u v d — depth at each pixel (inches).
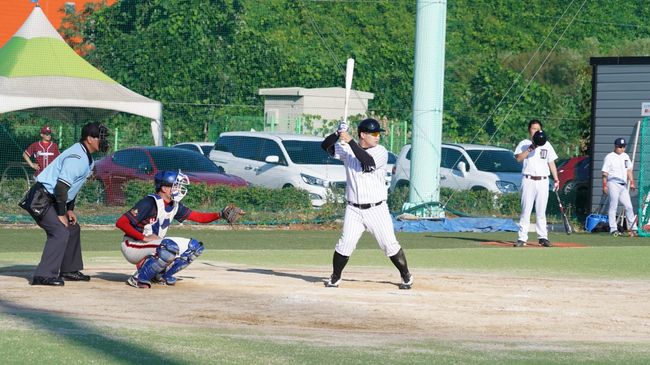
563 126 5196.9
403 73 5324.8
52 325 1002.1
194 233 2630.4
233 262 1807.3
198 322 1056.2
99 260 1771.7
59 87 3120.1
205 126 4687.5
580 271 1737.2
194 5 4923.7
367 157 1332.4
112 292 1275.8
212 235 2573.8
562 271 1732.3
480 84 5418.3
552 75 5605.3
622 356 920.3
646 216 2847.0
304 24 5497.1
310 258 1924.2
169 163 3085.6
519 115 5241.1
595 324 1125.7
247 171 3277.6
